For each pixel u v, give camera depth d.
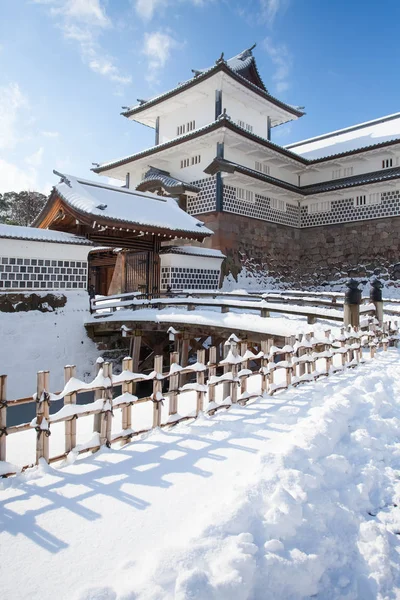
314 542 2.55
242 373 5.40
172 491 3.04
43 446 3.48
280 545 2.42
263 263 25.02
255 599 2.09
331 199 26.55
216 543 2.33
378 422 4.63
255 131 27.12
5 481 3.19
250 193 24.52
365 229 24.91
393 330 10.31
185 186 22.34
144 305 16.88
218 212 22.50
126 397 4.13
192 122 25.83
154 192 24.91
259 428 4.38
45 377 3.54
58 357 15.08
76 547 2.39
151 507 2.82
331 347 7.52
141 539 2.47
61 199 16.59
